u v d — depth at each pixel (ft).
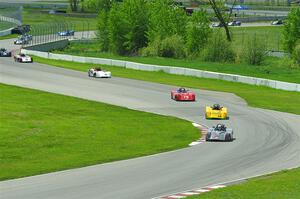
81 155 334.85
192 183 261.65
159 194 239.91
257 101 559.38
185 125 447.01
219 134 386.11
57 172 288.71
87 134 404.77
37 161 316.60
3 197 234.99
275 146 363.15
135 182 263.29
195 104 546.67
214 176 277.64
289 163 312.09
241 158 325.21
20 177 276.62
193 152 345.31
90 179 270.26
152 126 442.09
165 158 326.44
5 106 516.32
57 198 232.94
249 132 416.87
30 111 495.41
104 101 556.51
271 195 237.25
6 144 363.97
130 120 465.47
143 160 321.11
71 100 557.74
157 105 540.11
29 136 391.45
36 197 234.58
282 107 529.45
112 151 348.38
